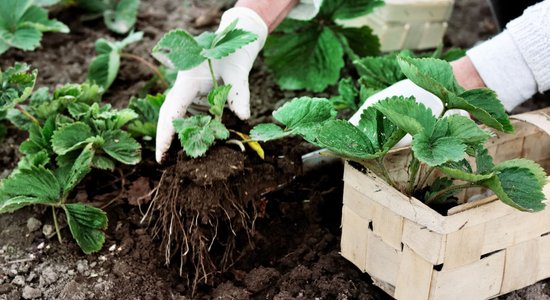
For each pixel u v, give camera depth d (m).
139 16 1.67
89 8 1.66
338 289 1.17
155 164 1.32
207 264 1.20
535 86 1.18
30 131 1.28
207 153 1.17
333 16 1.46
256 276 1.19
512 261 1.10
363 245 1.13
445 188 1.12
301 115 1.16
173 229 1.18
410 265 1.09
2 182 1.21
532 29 1.15
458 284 1.08
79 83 1.51
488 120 1.06
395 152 1.14
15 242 1.25
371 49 1.49
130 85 1.51
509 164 1.07
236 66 1.19
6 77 1.28
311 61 1.46
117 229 1.25
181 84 1.19
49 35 1.61
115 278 1.19
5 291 1.18
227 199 1.16
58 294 1.18
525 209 1.02
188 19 1.67
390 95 1.18
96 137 1.23
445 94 1.05
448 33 1.69
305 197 1.29
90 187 1.31
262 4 1.22
